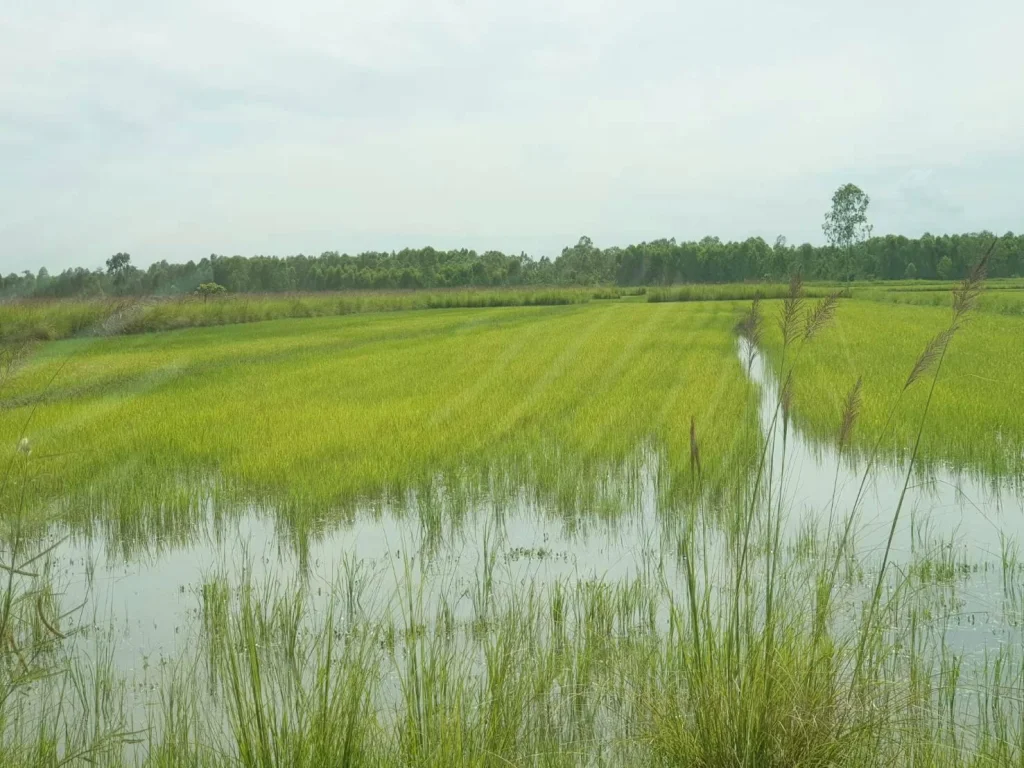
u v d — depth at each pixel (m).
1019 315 35.22
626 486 9.64
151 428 12.40
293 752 3.58
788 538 7.48
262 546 7.70
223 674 5.02
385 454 10.73
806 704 3.84
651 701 4.18
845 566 6.76
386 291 59.97
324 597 6.35
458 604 6.18
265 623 5.65
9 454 8.62
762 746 3.72
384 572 6.93
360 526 8.38
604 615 5.65
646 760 3.93
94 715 4.53
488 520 8.52
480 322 39.28
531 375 19.12
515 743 3.98
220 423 12.96
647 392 16.03
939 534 7.61
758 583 5.88
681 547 7.25
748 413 13.23
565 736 4.27
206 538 7.96
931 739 3.80
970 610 5.86
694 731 3.90
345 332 33.00
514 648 4.91
